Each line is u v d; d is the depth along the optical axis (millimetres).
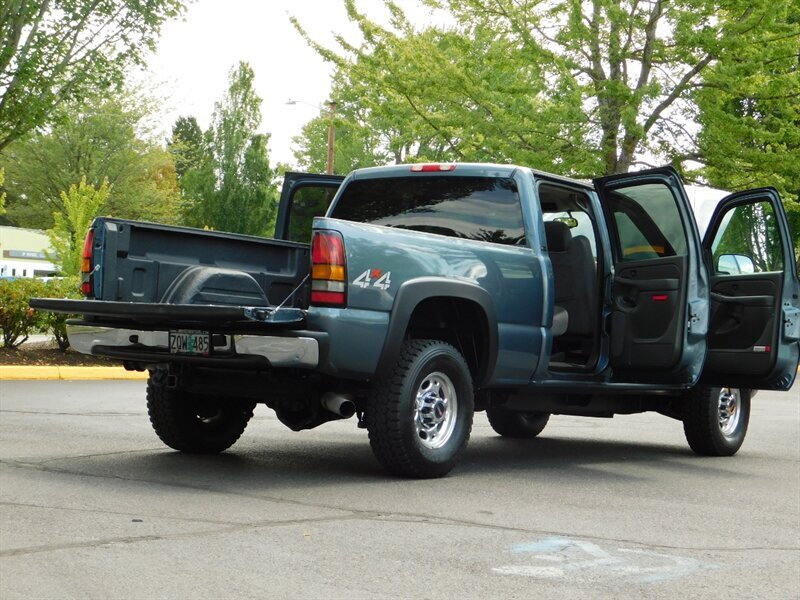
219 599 3842
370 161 51344
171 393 7480
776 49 18859
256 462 7496
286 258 7121
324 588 4066
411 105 21125
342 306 6367
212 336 6375
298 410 7113
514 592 4160
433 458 6883
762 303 8711
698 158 20312
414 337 7289
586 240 8258
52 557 4340
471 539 5094
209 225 52875
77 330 7078
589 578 4449
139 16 20719
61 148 51594
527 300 7445
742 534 5605
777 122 20031
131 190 53125
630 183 8172
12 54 19594
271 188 53938
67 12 20281
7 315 16484
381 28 20656
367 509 5742
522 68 20484
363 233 6547
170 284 6637
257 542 4777
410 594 4047
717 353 8852
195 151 74188
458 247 7062
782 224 8734
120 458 7375
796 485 7578
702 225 9852
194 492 6031
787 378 8805
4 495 5656
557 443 9938
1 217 65125
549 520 5703
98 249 6453
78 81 21047
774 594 4340
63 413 10438
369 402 6746
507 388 7617
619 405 8766
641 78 19578
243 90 53438
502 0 20344
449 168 7965
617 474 7809
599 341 8148
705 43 18297
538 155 19562
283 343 6156
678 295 7836
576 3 18625
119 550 4500
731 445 9328
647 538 5363
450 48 20828
